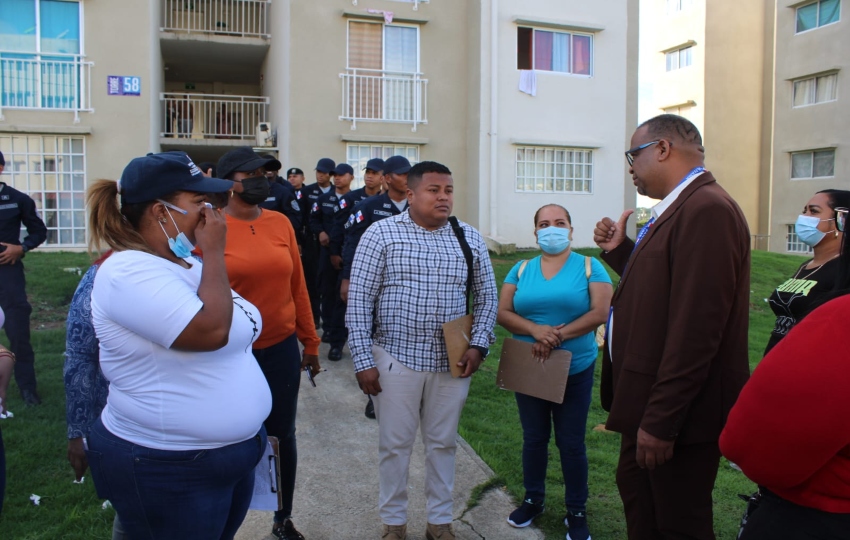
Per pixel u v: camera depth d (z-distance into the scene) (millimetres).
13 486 3785
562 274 3557
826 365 1513
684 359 2264
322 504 3865
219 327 1950
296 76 14031
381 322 3316
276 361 3291
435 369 3268
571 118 15688
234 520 2316
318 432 4918
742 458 1677
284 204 7898
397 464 3283
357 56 14477
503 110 15102
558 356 3389
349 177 7555
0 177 12953
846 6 23062
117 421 2031
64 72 13164
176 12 16406
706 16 27078
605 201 16094
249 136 16391
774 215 25766
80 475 2447
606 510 3789
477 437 4797
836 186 23625
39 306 8070
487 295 3465
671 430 2279
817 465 1566
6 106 12859
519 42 15312
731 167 27797
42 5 13055
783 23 25031
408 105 14922
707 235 2279
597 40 15836
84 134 13195
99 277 1971
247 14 17641
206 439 2010
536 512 3637
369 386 3207
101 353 2039
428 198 3268
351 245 5742
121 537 2279
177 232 2080
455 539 3426
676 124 2549
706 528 2439
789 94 25094
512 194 15289
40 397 5203
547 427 3588
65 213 13250
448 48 15148
